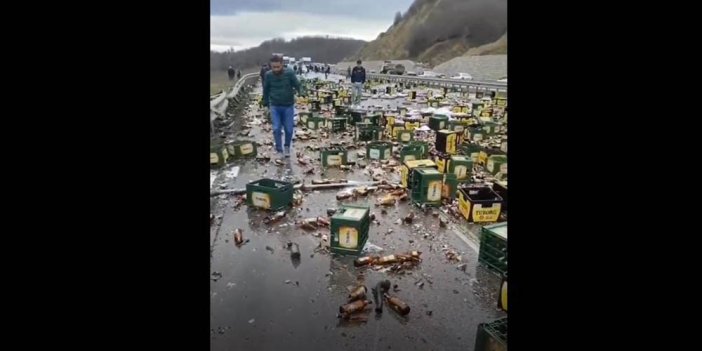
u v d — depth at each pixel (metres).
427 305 3.22
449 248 4.25
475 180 6.41
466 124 10.45
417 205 5.47
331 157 7.37
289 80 7.82
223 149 7.49
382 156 7.85
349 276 3.66
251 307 3.17
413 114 13.55
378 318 3.04
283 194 5.29
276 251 4.15
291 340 2.79
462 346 2.76
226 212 5.25
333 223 4.03
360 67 17.41
